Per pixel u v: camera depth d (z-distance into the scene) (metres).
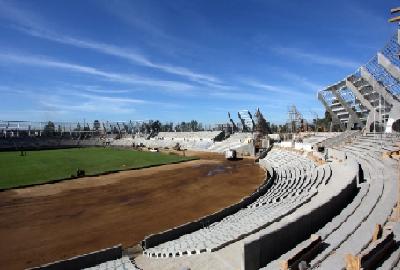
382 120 57.69
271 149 77.38
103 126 155.38
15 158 73.62
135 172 54.62
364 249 12.48
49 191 39.41
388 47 43.53
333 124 84.62
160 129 162.75
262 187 36.03
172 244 19.97
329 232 15.01
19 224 27.00
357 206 19.09
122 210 31.19
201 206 32.69
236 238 17.56
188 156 82.31
